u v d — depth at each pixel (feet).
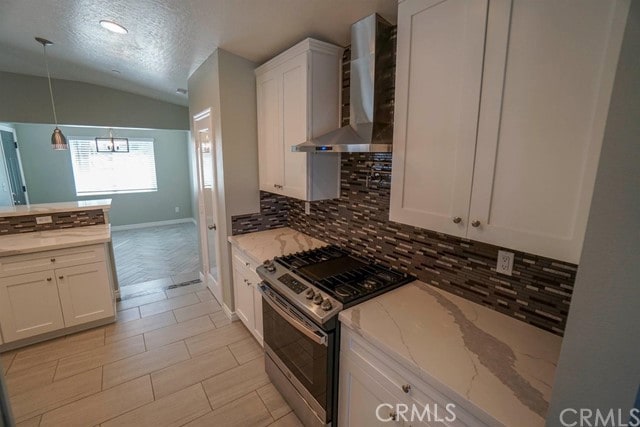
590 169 2.71
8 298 7.88
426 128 4.09
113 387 6.90
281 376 6.43
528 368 3.45
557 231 3.01
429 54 3.93
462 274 5.10
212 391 6.82
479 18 3.32
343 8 5.50
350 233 7.36
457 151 3.74
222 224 9.21
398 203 4.64
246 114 8.65
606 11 2.48
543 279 4.16
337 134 5.87
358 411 4.69
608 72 2.52
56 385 6.95
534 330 4.21
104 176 20.94
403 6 4.18
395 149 4.56
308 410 5.59
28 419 6.07
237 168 8.77
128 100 14.07
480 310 4.74
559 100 2.85
